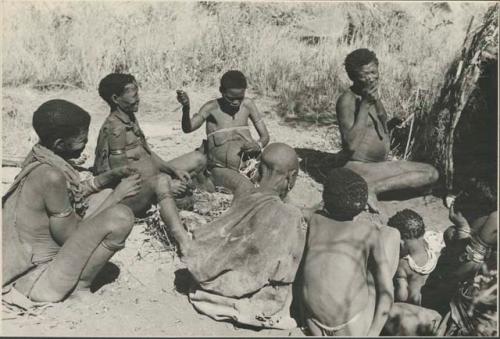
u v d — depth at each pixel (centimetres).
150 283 387
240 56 677
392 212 453
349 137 457
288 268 348
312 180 496
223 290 352
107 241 351
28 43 671
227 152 464
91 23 689
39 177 354
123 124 416
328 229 341
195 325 346
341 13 711
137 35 688
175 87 652
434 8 701
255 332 341
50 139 363
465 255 350
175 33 692
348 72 457
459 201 398
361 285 330
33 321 341
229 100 462
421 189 471
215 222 365
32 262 359
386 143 471
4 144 533
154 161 433
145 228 428
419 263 370
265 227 354
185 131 464
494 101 494
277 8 725
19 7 685
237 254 353
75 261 350
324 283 328
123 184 388
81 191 380
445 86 508
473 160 495
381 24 694
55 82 654
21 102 605
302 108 616
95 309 356
